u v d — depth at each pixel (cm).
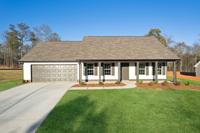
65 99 1144
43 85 1881
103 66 2173
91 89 1561
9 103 1081
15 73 3781
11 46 5938
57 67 2219
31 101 1127
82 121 724
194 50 5734
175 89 1527
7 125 696
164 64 2186
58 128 651
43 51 2372
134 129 644
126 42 2305
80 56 2011
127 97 1197
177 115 809
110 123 703
